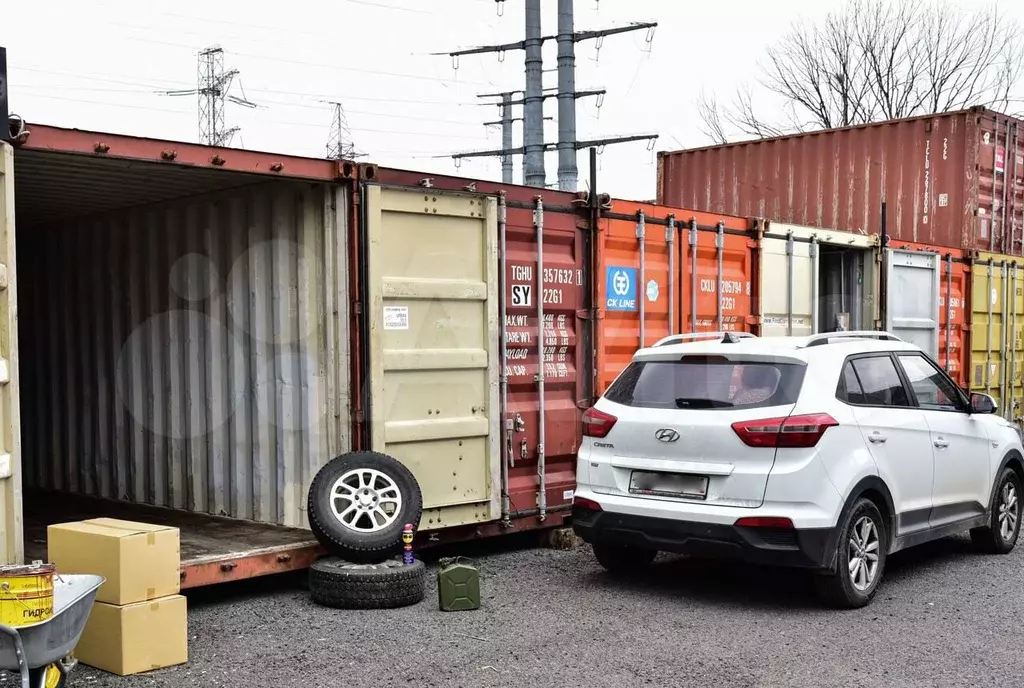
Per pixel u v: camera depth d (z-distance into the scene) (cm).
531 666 532
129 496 937
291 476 760
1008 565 794
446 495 758
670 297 934
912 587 717
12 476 540
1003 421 862
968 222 1307
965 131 1308
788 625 613
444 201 757
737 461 628
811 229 1086
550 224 833
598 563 784
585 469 696
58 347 1025
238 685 503
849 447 644
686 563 788
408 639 580
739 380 655
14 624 398
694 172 1541
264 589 702
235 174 720
